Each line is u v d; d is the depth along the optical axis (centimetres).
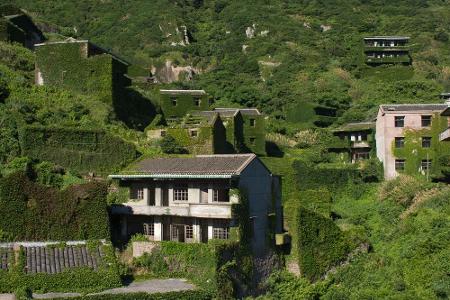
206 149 6819
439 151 7538
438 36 14412
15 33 8300
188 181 4966
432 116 7619
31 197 4572
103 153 5872
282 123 10356
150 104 8150
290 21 15212
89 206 4719
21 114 5853
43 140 5612
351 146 8662
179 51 13950
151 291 4216
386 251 5578
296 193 6662
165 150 6556
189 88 11706
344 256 5469
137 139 6688
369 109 10756
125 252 4906
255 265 4881
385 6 16362
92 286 4272
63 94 6981
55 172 5409
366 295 4869
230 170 4806
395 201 6631
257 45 14112
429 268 4934
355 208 6944
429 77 12825
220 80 12469
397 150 7631
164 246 4753
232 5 16275
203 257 4522
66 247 4516
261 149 8100
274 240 5153
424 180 7119
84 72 7388
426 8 16450
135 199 5216
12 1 15162
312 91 11719
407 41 13600
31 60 7825
